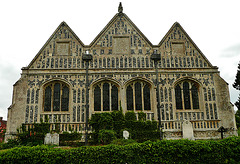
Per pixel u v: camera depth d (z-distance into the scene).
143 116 25.27
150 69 26.55
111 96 26.05
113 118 24.86
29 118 24.69
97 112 25.33
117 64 26.59
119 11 28.42
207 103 25.95
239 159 12.64
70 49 26.94
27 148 12.55
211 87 26.45
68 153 12.28
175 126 25.05
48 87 26.12
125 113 25.30
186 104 26.19
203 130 25.14
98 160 12.20
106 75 26.20
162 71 26.55
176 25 28.38
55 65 26.34
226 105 25.86
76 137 24.30
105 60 26.69
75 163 12.12
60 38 27.27
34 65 26.20
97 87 26.31
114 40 27.44
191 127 24.02
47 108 25.48
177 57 27.19
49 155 12.16
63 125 24.67
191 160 12.31
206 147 12.49
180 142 12.76
